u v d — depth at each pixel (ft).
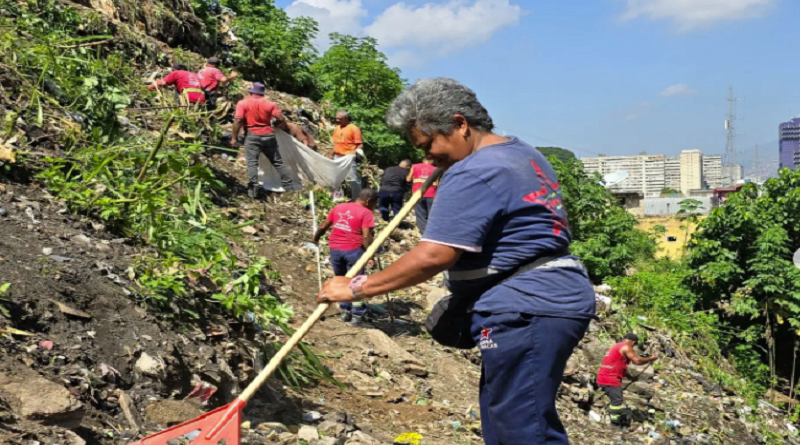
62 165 20.43
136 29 46.60
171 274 17.83
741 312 52.85
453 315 10.32
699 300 56.75
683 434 30.22
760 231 55.16
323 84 60.95
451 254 9.38
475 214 9.36
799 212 56.80
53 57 25.07
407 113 9.96
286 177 39.70
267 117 38.01
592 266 55.98
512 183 9.47
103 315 15.11
